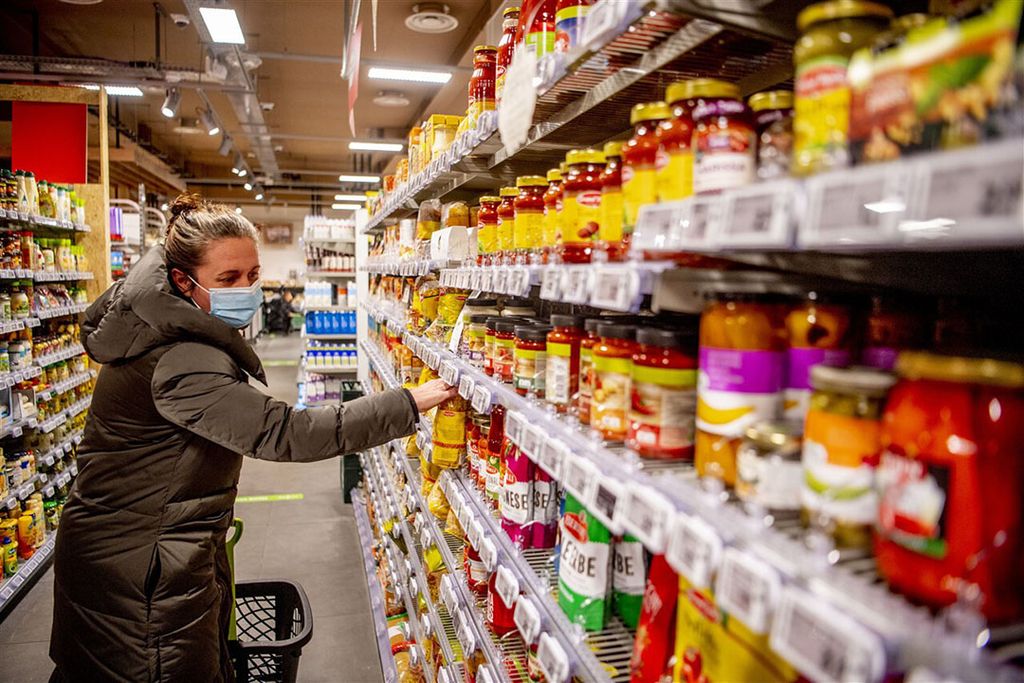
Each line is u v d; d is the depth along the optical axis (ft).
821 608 2.07
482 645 6.06
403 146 47.44
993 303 3.34
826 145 2.42
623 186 3.86
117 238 24.94
